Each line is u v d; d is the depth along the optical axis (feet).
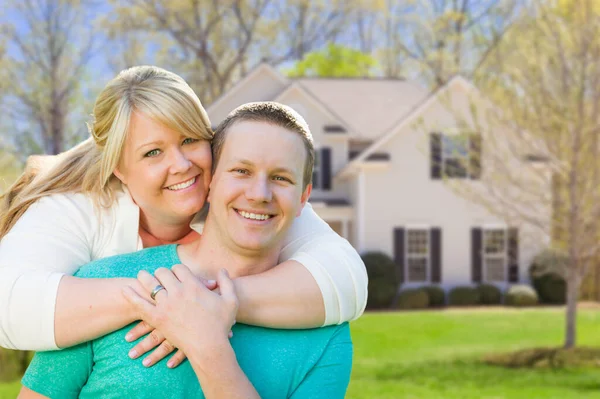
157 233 6.98
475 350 38.29
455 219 67.15
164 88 6.26
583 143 35.65
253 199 5.87
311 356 6.00
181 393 5.65
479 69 51.52
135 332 5.74
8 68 93.15
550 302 63.77
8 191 6.88
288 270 6.13
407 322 49.21
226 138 6.14
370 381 30.12
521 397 27.12
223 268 6.20
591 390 28.76
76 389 5.87
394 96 81.41
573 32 35.42
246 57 109.09
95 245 6.55
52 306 5.62
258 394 5.53
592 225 36.88
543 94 35.58
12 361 31.17
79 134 96.12
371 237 67.05
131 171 6.48
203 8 103.04
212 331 5.51
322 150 73.46
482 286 64.08
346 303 6.14
